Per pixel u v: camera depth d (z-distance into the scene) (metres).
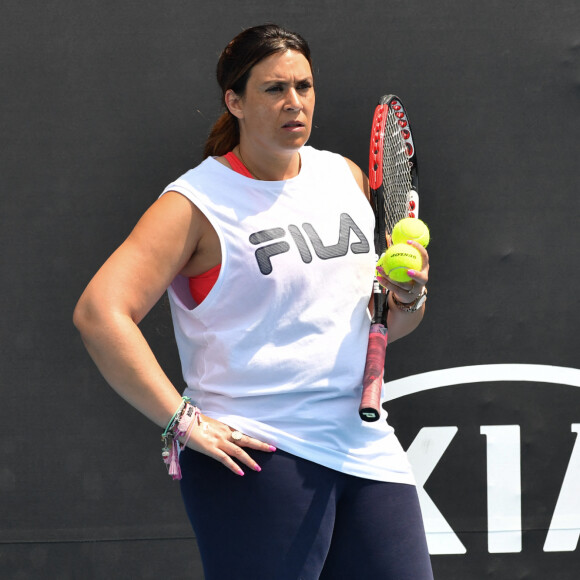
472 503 9.92
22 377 9.62
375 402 6.57
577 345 9.87
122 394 6.47
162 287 6.61
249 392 6.59
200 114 9.59
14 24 9.40
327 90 9.66
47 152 9.53
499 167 9.79
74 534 9.72
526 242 9.84
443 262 9.86
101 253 9.64
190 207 6.62
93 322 6.34
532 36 9.68
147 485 9.77
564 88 9.73
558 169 9.80
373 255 7.12
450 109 9.73
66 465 9.70
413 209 8.74
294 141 6.70
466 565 9.93
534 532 9.96
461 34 9.65
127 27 9.48
